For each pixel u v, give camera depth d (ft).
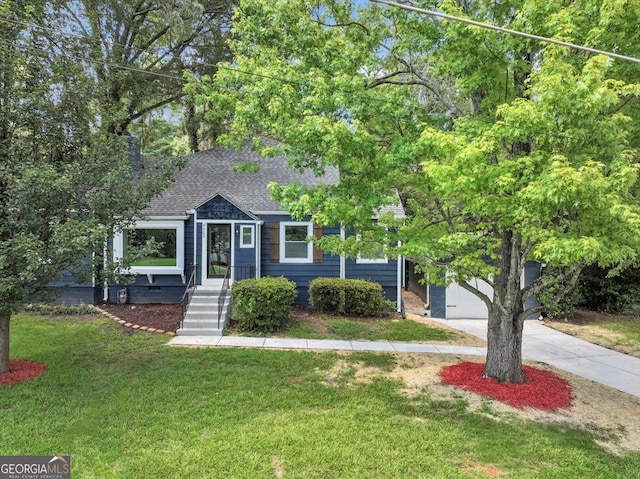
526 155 19.24
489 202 17.71
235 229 43.91
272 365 26.48
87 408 19.35
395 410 19.99
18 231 21.43
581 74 16.03
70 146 24.35
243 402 20.43
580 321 44.21
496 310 24.50
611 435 18.51
